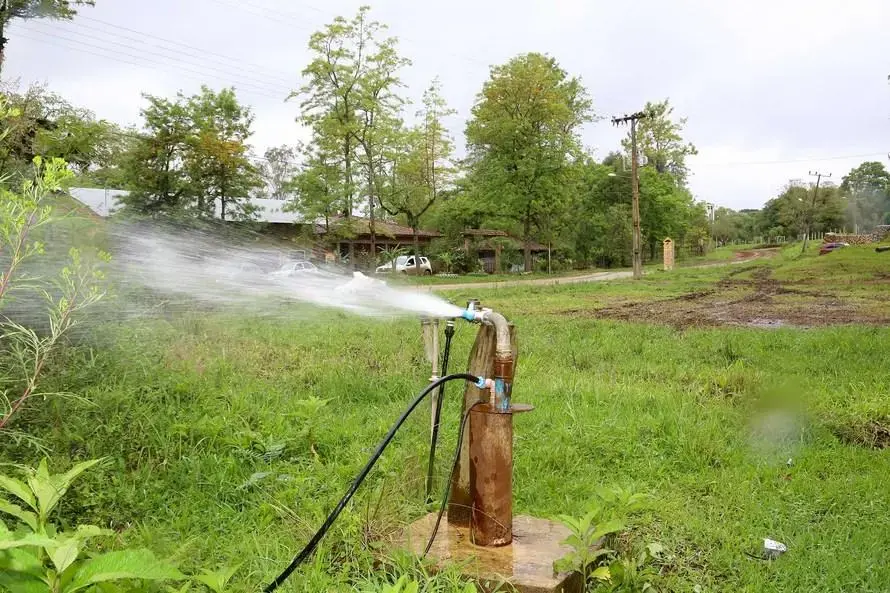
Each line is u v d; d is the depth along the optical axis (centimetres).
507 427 320
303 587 286
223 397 555
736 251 9381
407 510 367
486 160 4881
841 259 4212
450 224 5219
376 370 755
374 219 3900
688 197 7675
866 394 700
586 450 517
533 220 5412
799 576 339
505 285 3309
